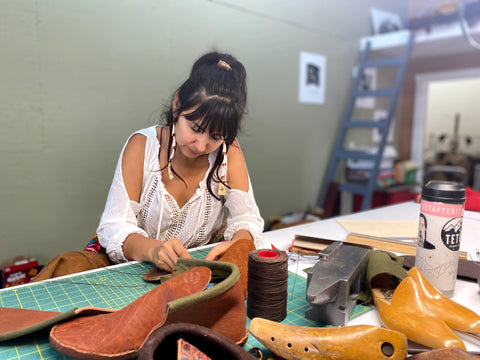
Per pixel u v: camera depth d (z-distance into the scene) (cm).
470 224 133
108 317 54
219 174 113
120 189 104
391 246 100
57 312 65
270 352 55
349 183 373
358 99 402
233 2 281
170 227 116
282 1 313
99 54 221
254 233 108
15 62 193
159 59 248
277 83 322
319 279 61
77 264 96
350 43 387
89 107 222
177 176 109
